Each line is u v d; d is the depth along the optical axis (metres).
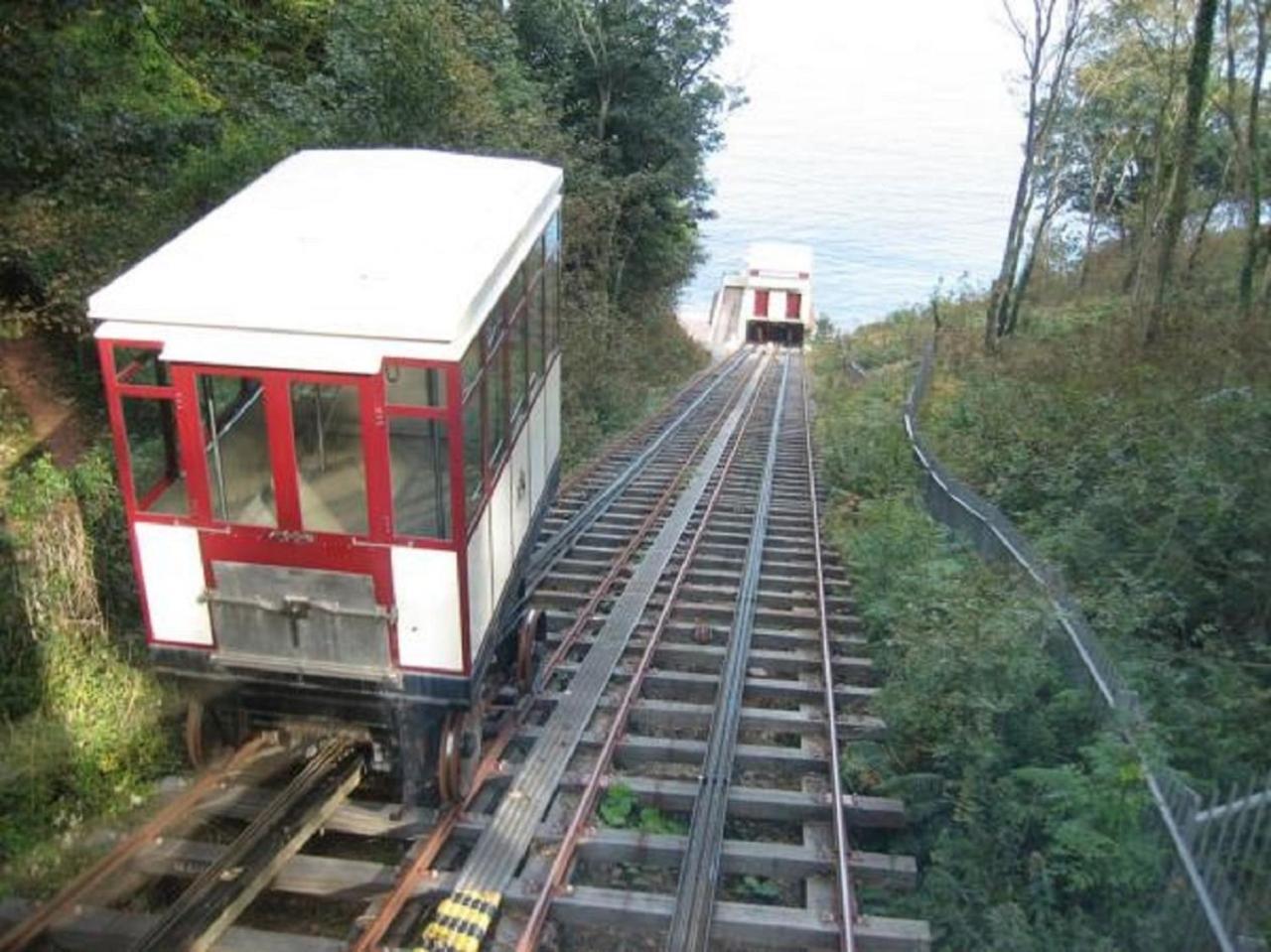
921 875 6.90
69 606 7.48
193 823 6.70
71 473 8.33
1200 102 17.56
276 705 6.92
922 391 21.91
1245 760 7.28
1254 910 5.31
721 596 12.10
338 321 5.94
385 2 15.23
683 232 38.84
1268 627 9.02
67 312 9.87
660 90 32.69
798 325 52.91
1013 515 12.71
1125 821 6.12
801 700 9.53
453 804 7.03
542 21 29.03
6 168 9.24
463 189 8.23
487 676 8.41
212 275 6.22
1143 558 9.85
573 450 19.86
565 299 24.39
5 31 8.33
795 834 7.52
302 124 14.45
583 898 6.37
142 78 12.97
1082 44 24.48
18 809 6.49
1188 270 25.91
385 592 6.38
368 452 6.12
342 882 6.37
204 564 6.46
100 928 5.77
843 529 14.80
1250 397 11.66
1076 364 18.25
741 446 22.80
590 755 8.21
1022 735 7.51
